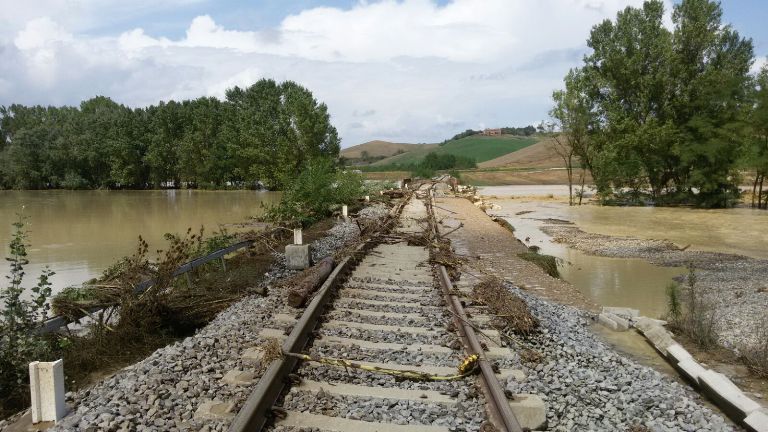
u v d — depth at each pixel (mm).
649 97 42156
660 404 5910
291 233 18156
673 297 10609
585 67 45125
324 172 25688
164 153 76125
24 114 96438
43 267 16547
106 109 91375
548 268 15398
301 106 61188
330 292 9516
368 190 36594
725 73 39844
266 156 64625
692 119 39656
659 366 8094
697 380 6961
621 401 5926
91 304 7816
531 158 134250
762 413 5684
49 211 38125
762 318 10750
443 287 10305
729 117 38000
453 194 45062
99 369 6977
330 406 5188
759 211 36938
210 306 9570
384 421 4930
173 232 25328
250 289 10148
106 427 4652
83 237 23594
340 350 6738
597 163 43062
